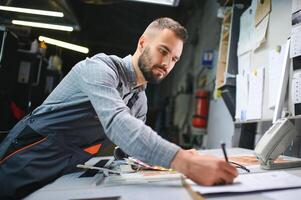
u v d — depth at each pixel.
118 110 0.71
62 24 2.54
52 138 0.93
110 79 0.80
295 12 1.24
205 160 0.61
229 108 2.07
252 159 1.06
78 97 0.94
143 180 0.69
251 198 0.54
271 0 1.56
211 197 0.54
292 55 1.22
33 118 0.98
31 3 2.14
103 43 5.52
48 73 3.00
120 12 4.81
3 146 0.99
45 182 0.90
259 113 1.55
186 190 0.57
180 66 5.40
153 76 0.98
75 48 3.24
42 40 2.91
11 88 2.09
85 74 0.83
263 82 1.55
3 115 2.01
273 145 0.87
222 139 2.60
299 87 1.18
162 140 0.65
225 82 2.01
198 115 3.31
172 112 5.26
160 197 0.53
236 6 2.08
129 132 0.66
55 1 2.11
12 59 2.09
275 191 0.59
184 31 0.95
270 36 1.54
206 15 3.81
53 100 0.99
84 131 0.97
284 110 1.28
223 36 2.25
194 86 4.23
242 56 1.92
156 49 0.93
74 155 0.95
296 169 0.86
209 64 3.22
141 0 2.02
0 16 2.39
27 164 0.88
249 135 1.74
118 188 0.62
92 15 4.87
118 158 1.15
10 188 0.87
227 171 0.61
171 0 1.98
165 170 0.84
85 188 0.64
